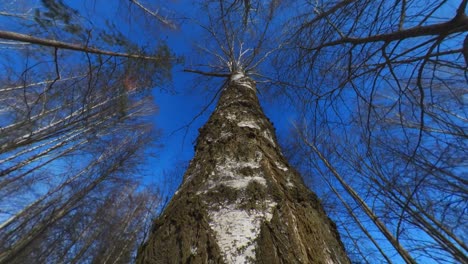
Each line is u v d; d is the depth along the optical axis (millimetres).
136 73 4133
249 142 1876
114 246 10125
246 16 4480
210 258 944
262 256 942
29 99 4926
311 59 2455
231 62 6598
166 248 1041
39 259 7754
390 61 1747
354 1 1857
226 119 2383
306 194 1494
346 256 1239
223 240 1009
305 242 1075
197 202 1261
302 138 5484
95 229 10203
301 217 1229
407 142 2086
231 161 1629
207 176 1516
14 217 7699
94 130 7758
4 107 5629
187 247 1004
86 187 9422
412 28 1488
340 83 2412
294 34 2496
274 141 2285
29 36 2412
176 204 1330
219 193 1304
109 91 4422
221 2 4281
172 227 1151
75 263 9125
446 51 1470
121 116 7516
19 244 7121
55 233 8148
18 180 7684
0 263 6781
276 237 1031
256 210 1169
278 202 1254
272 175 1514
